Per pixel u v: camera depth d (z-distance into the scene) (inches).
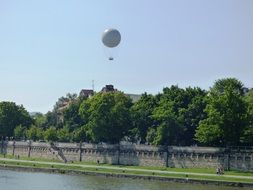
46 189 5477.4
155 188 5669.3
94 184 5999.0
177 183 6200.8
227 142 7490.2
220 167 7012.8
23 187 5605.3
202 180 6131.9
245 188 5797.2
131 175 6737.2
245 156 7135.8
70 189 5526.6
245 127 7381.9
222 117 7298.2
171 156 7824.8
